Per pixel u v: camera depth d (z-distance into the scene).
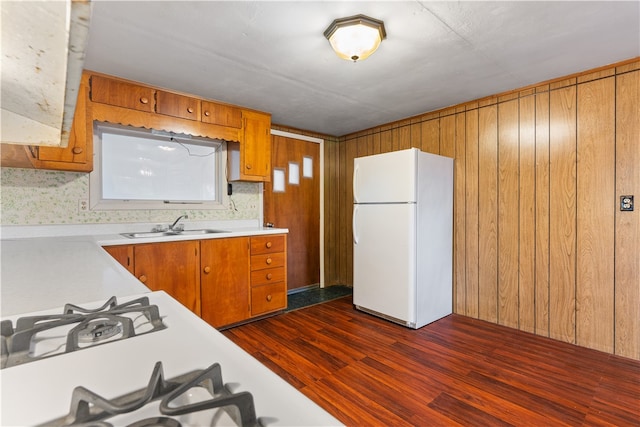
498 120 2.84
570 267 2.46
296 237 4.05
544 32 1.80
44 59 0.39
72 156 2.15
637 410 1.65
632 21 1.69
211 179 3.23
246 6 1.54
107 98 2.31
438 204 3.01
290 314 3.19
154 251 2.33
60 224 2.36
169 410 0.38
